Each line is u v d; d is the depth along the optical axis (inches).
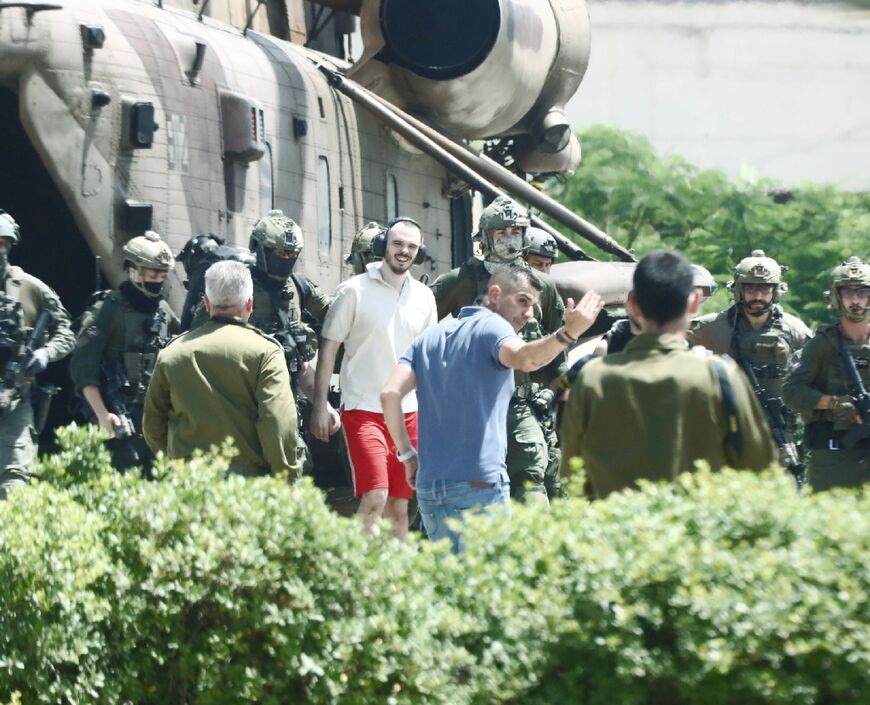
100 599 974.4
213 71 1876.2
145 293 1595.7
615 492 999.6
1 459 1572.3
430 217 2370.8
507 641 908.6
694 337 1684.3
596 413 1043.3
